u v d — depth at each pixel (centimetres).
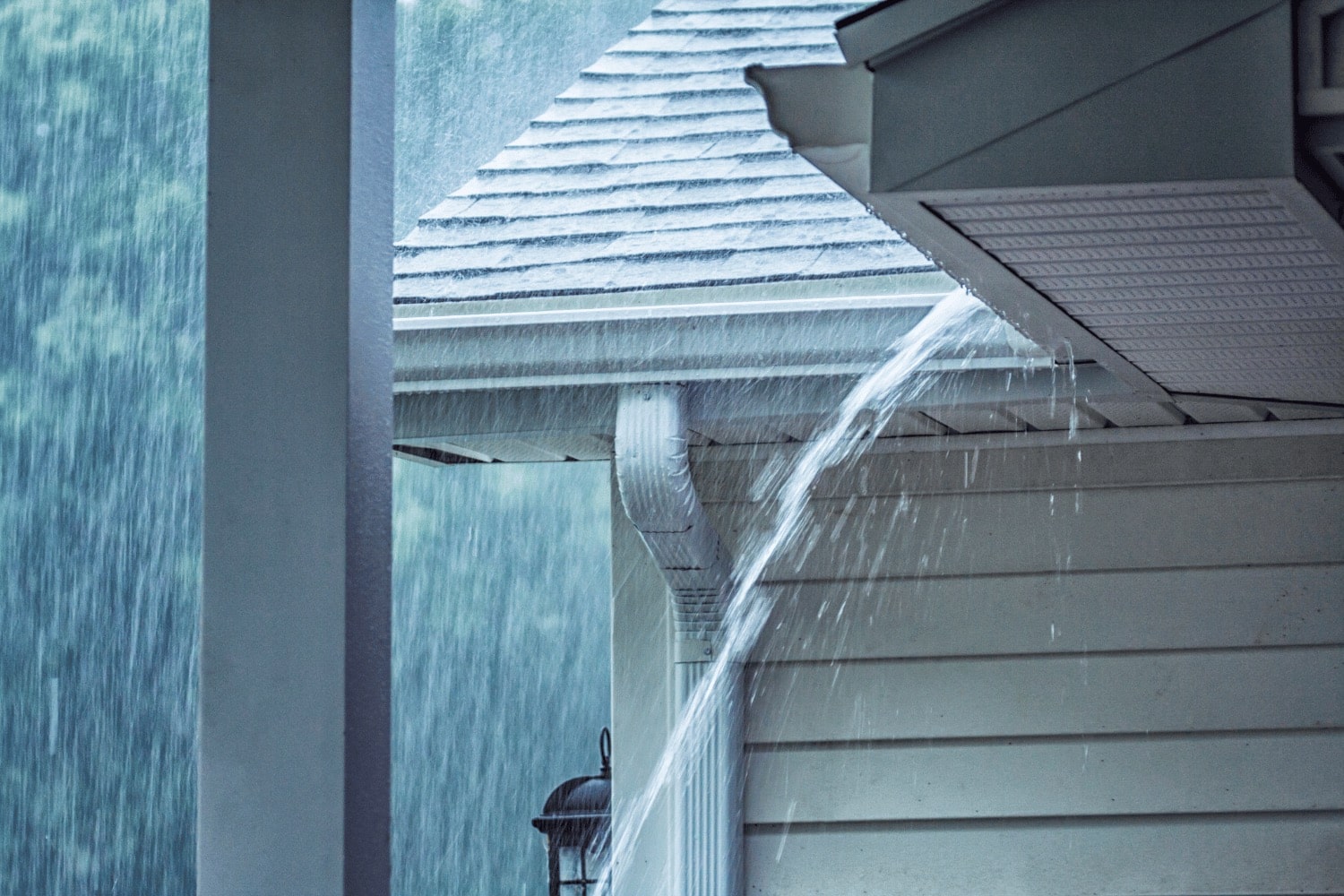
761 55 708
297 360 232
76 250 2242
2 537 2181
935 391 520
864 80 256
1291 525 592
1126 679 599
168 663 2178
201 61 2283
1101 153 242
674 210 588
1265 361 406
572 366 527
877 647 614
